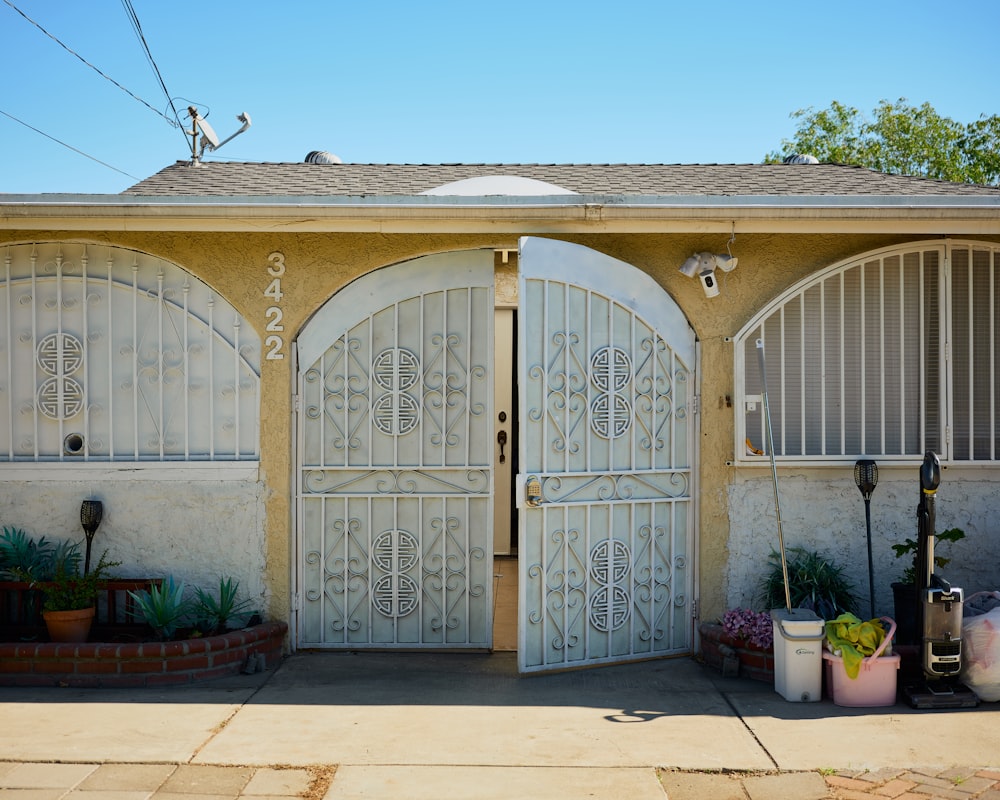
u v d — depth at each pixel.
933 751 4.60
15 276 6.39
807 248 6.39
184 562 6.34
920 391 6.46
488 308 6.46
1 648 5.61
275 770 4.34
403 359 6.43
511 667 6.12
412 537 6.45
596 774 4.33
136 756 4.48
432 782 4.23
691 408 6.36
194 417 6.37
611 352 6.13
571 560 6.05
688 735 4.83
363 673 5.95
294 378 6.36
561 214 5.89
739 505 6.38
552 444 5.98
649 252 6.34
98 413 6.39
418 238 6.37
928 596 5.25
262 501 6.32
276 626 6.18
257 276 6.34
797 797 4.09
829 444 6.41
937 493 6.48
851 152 27.16
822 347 6.41
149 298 6.37
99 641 5.94
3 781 4.17
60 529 6.35
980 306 6.52
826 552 6.41
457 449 6.46
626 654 6.22
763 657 5.78
